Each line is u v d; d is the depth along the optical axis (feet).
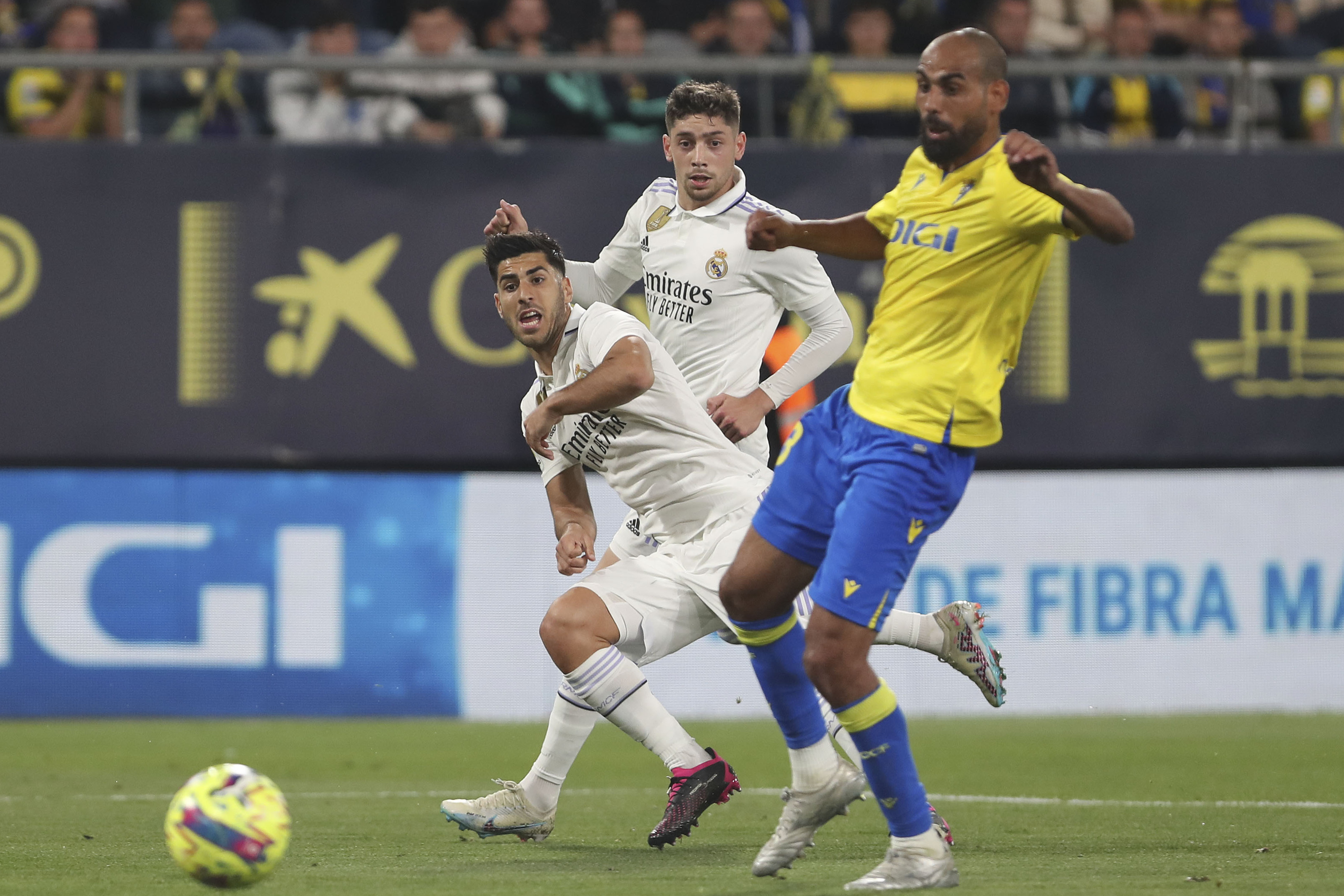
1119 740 92.32
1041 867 48.24
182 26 119.03
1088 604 103.35
